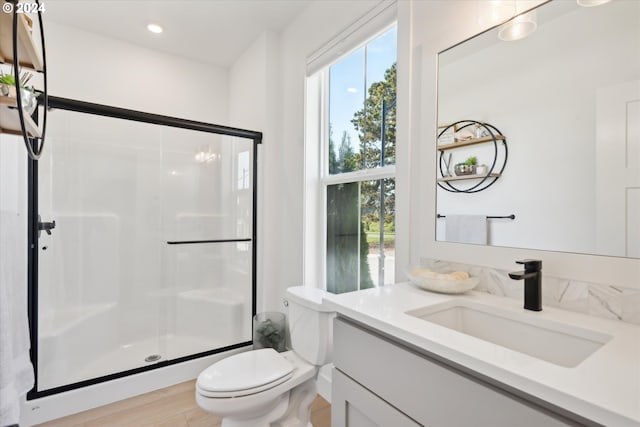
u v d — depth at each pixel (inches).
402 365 30.9
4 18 28.3
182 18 93.9
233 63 123.3
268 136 99.0
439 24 51.5
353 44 70.1
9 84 33.1
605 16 34.4
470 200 46.7
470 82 46.8
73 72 99.0
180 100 118.0
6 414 35.3
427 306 37.9
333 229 84.6
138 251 100.9
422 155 53.4
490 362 23.5
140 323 100.0
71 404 71.3
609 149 33.9
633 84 32.4
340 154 83.1
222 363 60.5
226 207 107.0
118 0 85.8
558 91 37.9
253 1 85.1
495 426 23.8
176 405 74.6
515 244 41.5
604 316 33.7
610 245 33.6
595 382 20.6
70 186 88.4
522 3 41.0
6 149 44.2
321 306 60.1
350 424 37.6
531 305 36.0
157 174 103.7
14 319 43.3
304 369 60.9
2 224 41.4
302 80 88.7
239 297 104.2
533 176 40.0
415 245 55.1
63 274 85.7
